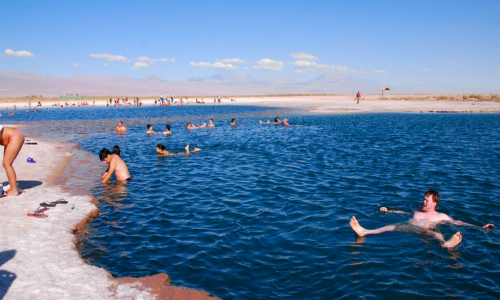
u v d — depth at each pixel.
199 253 7.12
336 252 7.02
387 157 16.92
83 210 9.46
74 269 6.38
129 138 25.78
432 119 38.47
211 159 17.00
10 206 9.63
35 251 7.00
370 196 10.65
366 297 5.52
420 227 8.15
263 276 6.21
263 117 45.91
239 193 11.21
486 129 28.52
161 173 14.19
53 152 19.09
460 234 7.10
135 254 7.14
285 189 11.55
